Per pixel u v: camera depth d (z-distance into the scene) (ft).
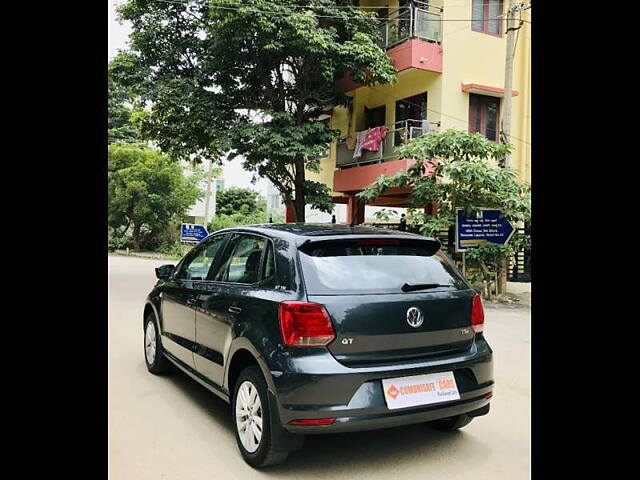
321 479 10.55
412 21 43.62
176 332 15.56
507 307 33.63
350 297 10.35
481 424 13.78
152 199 93.91
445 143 32.94
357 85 48.49
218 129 42.14
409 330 10.62
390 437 12.82
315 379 9.66
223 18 38.24
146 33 42.78
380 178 36.11
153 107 43.42
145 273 56.18
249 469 10.92
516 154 48.73
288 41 39.50
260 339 10.61
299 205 46.93
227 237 14.49
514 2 40.40
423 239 12.16
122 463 11.05
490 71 46.93
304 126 42.63
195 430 12.91
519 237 35.17
